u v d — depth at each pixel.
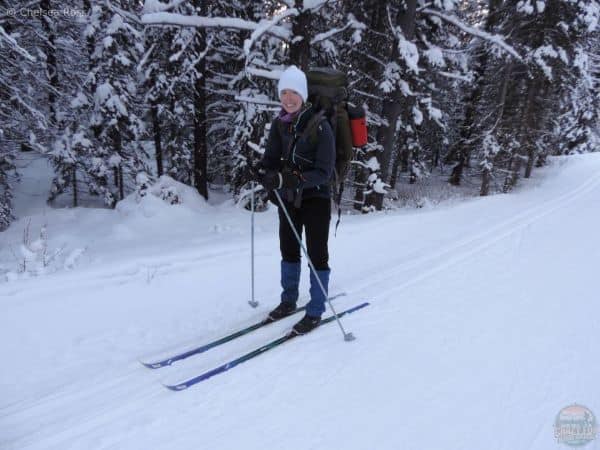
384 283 3.91
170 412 2.04
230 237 6.72
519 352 2.53
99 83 11.21
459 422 1.90
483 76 15.19
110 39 10.45
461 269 4.27
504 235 5.82
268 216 9.02
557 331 2.81
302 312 3.28
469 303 3.34
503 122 14.13
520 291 3.59
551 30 12.30
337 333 2.87
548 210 8.09
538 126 15.40
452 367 2.38
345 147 2.81
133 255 5.37
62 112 11.80
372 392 2.16
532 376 2.26
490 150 13.69
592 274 4.04
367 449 1.75
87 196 14.28
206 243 6.19
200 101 12.64
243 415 2.00
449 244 5.36
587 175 16.41
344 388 2.20
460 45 12.29
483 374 2.30
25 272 4.29
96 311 3.27
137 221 8.61
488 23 13.20
